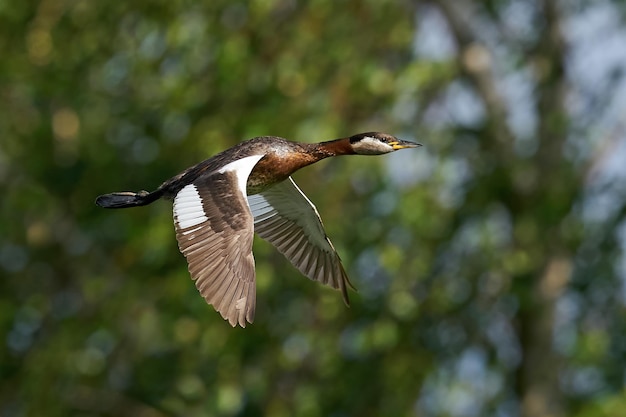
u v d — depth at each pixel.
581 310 19.08
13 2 17.30
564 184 18.53
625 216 18.52
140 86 17.38
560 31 19.11
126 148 17.47
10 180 17.98
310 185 16.81
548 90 19.12
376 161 16.88
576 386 19.53
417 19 18.08
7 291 18.20
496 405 18.91
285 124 16.45
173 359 17.23
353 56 17.30
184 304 16.50
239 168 9.70
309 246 11.13
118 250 17.56
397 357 17.62
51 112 17.66
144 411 17.48
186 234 9.09
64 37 17.47
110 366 17.42
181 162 16.92
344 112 17.30
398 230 17.20
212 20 16.88
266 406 17.06
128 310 16.94
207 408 16.28
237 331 16.34
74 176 17.34
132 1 17.12
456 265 18.02
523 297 18.20
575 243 18.66
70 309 18.12
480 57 19.03
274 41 17.06
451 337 18.22
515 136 19.08
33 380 16.92
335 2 17.44
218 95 16.86
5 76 17.33
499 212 19.03
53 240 18.05
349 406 17.67
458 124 18.52
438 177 17.72
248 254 8.94
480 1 19.19
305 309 16.95
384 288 17.34
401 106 17.53
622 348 19.00
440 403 18.27
